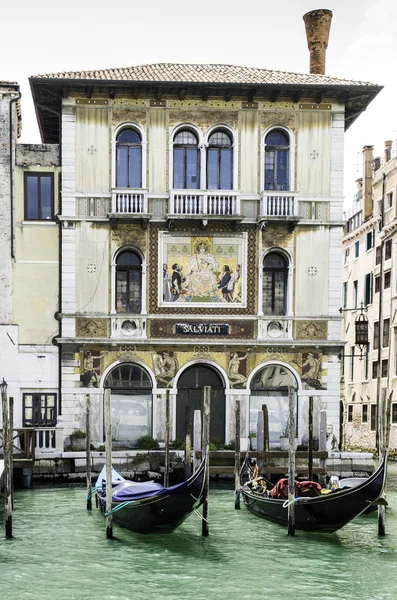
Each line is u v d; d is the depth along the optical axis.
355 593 12.05
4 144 22.84
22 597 11.68
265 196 22.89
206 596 11.81
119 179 23.12
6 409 15.06
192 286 23.03
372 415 35.41
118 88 22.70
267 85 22.56
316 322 23.22
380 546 14.91
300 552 14.38
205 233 23.06
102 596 11.76
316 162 23.41
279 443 22.98
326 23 26.23
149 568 13.25
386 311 34.09
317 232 23.33
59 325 22.92
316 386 23.11
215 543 14.98
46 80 22.06
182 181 23.28
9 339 22.78
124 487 16.75
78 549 14.45
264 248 23.20
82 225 22.86
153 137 23.06
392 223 33.00
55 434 21.31
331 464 21.77
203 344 22.83
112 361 22.75
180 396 23.02
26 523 16.53
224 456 20.89
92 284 22.81
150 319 22.91
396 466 29.06
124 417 22.80
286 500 16.09
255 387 23.08
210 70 24.70
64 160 22.86
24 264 22.97
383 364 34.25
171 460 21.27
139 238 22.92
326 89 22.83
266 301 23.38
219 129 23.34
